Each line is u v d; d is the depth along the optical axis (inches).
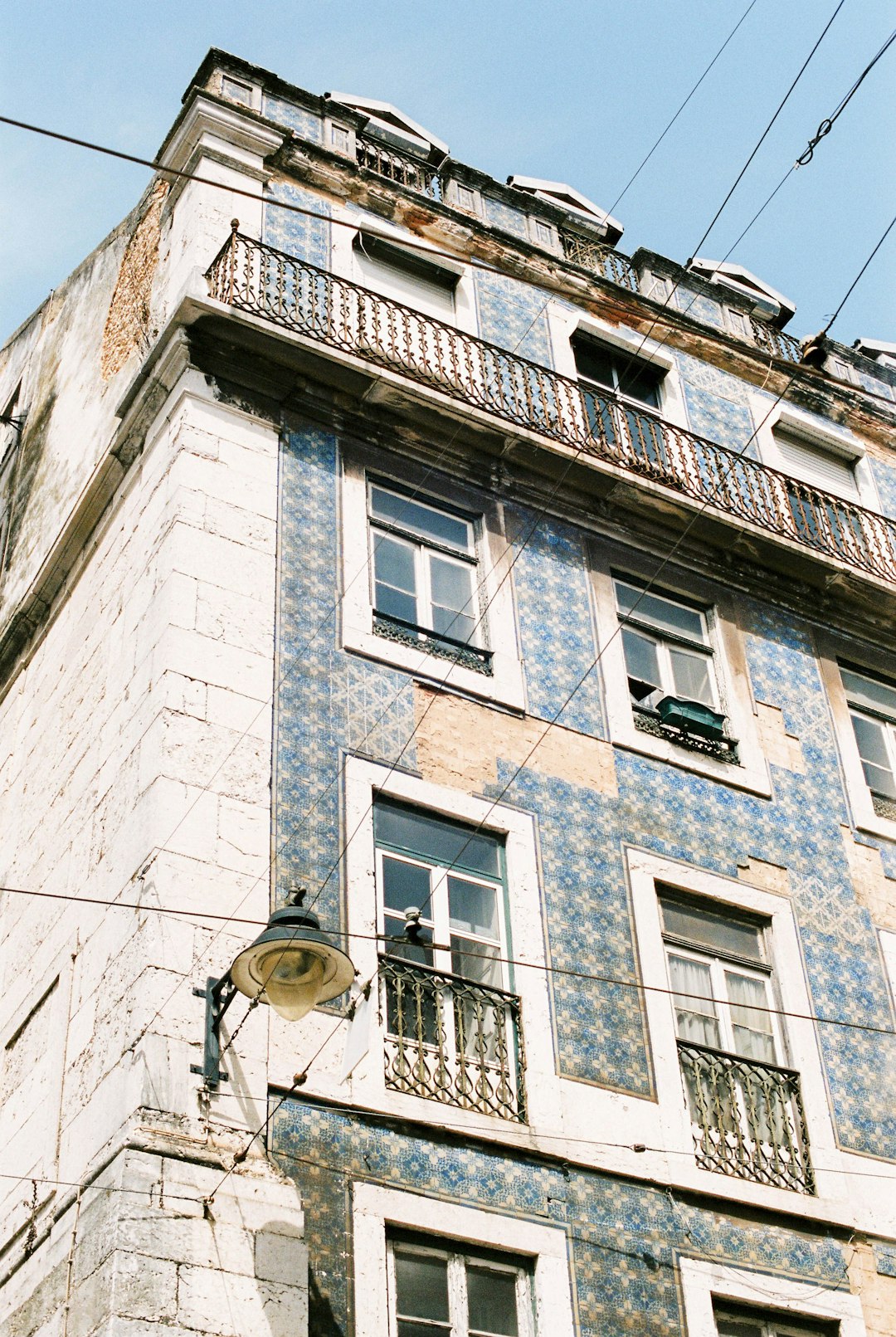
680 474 631.8
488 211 690.8
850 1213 482.9
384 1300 396.2
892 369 786.2
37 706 596.4
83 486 627.2
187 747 458.6
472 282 653.3
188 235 594.2
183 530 503.8
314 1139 410.9
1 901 561.0
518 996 469.7
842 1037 525.7
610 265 713.6
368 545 540.4
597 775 534.9
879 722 641.0
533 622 562.3
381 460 567.2
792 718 605.0
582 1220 438.0
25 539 682.8
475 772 508.1
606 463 602.5
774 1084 500.7
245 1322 369.4
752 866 548.1
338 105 669.9
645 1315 431.5
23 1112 472.1
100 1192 384.5
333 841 464.4
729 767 570.6
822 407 734.5
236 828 450.0
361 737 492.1
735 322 740.0
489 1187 429.4
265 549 514.6
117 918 445.4
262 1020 421.7
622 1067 473.7
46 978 490.3
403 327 596.1
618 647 577.3
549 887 498.0
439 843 488.7
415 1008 450.9
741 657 608.4
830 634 646.5
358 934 452.1
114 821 473.4
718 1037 504.7
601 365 678.5
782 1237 467.2
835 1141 498.0
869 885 573.3
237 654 484.7
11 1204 452.1
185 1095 399.2
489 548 569.9
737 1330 446.9
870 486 723.4
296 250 608.7
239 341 550.6
